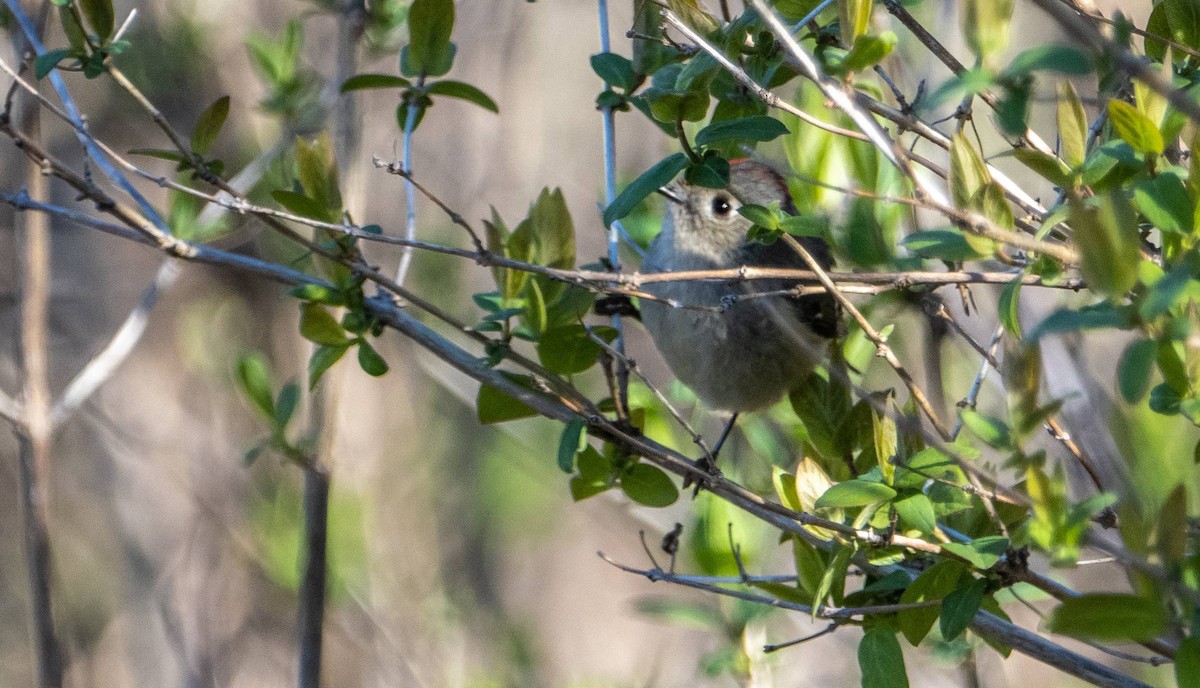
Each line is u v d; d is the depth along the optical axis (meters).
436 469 14.63
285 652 13.65
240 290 14.23
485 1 14.50
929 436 5.23
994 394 8.99
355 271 6.86
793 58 5.95
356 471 13.09
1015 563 5.70
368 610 11.89
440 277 13.53
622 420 7.38
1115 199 4.29
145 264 15.11
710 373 8.55
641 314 8.81
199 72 13.06
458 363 7.38
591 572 17.27
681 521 10.23
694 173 6.16
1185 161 5.90
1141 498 5.24
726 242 8.48
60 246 14.92
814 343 8.32
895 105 7.94
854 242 8.02
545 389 7.32
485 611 14.45
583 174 14.95
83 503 14.29
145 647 13.66
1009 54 8.28
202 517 13.82
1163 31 6.17
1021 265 5.84
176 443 13.83
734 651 8.75
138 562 13.84
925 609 6.08
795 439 8.99
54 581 8.93
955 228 5.50
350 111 8.92
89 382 9.07
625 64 7.35
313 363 7.39
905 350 9.07
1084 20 5.61
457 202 14.27
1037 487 4.77
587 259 14.48
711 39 6.41
